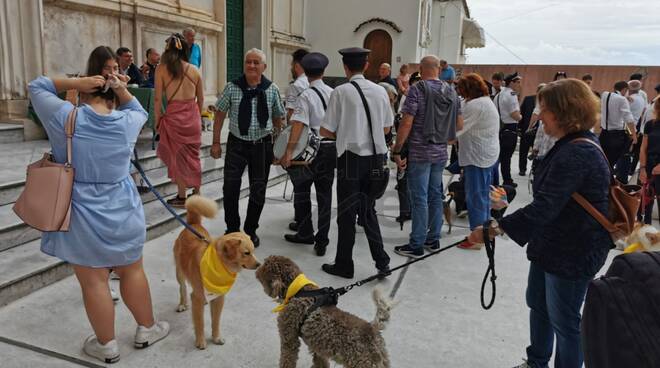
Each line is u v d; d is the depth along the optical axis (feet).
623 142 24.03
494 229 7.68
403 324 11.14
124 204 8.81
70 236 8.40
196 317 9.65
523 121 30.19
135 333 10.15
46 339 9.77
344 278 13.61
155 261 14.12
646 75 47.62
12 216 13.52
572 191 6.88
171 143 17.38
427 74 14.61
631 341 3.46
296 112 14.16
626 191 7.17
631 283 3.66
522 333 10.92
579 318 7.53
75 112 8.16
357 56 12.74
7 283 10.98
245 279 13.24
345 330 7.36
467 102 15.66
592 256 7.16
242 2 44.93
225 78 39.40
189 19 33.99
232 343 10.07
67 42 25.32
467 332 10.89
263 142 15.34
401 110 14.71
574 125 7.05
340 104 12.65
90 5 26.12
